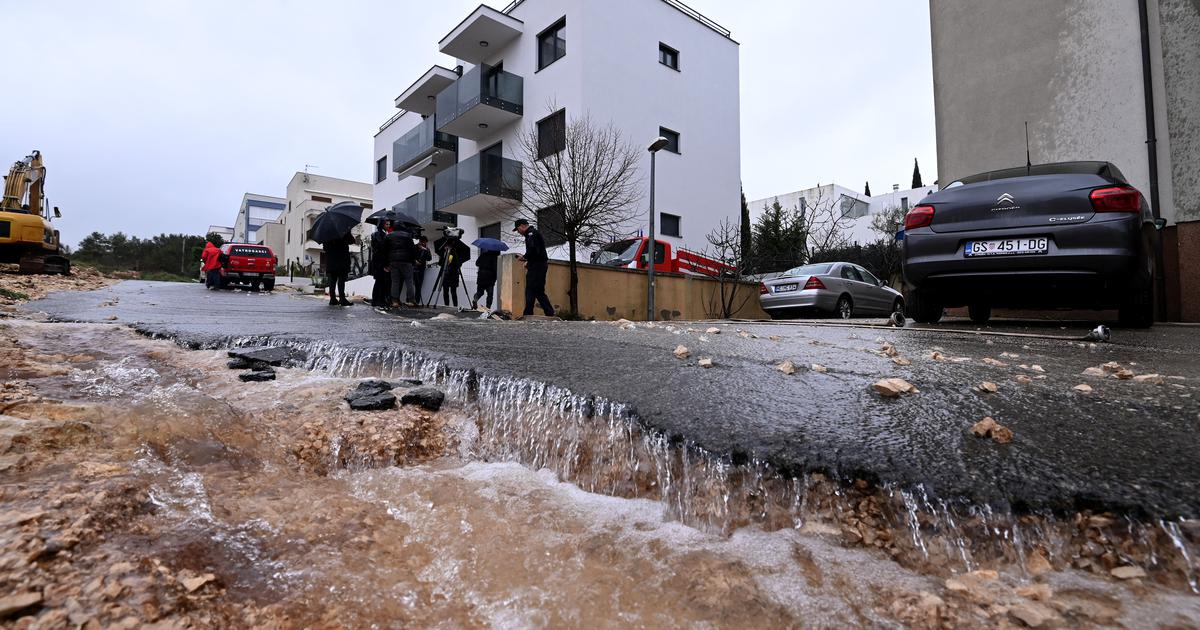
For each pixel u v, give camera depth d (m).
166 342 4.55
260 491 1.88
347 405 2.81
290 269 37.06
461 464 2.40
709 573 1.50
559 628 1.29
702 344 4.42
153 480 1.76
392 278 11.01
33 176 18.42
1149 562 1.41
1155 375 2.85
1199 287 7.57
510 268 11.30
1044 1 9.09
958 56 10.03
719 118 21.67
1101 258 4.77
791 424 2.23
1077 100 8.74
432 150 23.45
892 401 2.55
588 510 1.91
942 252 5.48
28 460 1.73
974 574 1.45
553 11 18.62
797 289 11.70
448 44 20.70
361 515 1.78
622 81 18.41
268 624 1.20
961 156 9.95
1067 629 1.20
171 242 59.50
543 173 15.95
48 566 1.23
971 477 1.72
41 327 5.02
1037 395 2.60
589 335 5.11
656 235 18.97
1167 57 7.92
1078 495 1.59
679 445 2.09
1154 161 8.00
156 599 1.20
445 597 1.39
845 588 1.43
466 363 3.42
